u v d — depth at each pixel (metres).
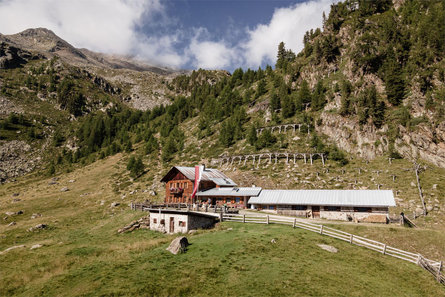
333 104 95.06
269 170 80.00
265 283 20.30
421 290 22.25
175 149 121.50
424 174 63.97
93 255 29.89
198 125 138.38
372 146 76.62
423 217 50.69
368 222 43.62
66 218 60.38
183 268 23.30
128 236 41.56
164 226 41.94
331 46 121.12
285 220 38.97
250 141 100.19
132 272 22.97
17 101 199.88
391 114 80.75
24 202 79.94
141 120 197.25
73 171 123.94
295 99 111.69
